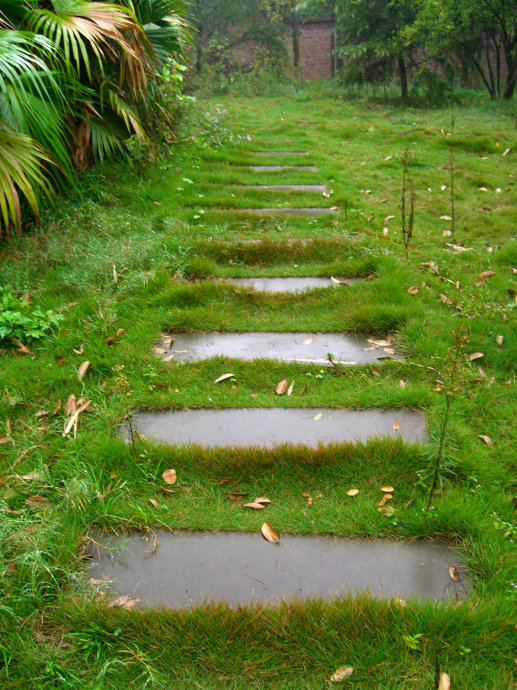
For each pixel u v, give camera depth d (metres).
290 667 1.80
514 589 2.02
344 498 2.43
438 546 2.21
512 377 3.29
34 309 3.78
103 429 2.77
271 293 4.06
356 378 3.20
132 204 5.53
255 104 14.83
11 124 4.23
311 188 6.69
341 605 1.92
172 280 4.21
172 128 7.89
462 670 1.79
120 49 5.67
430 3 12.17
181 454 2.58
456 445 2.68
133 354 3.33
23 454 2.61
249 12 18.70
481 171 7.74
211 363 3.30
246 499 2.42
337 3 14.88
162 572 2.10
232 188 6.44
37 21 4.80
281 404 2.98
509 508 2.39
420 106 14.18
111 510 2.33
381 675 1.78
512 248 4.98
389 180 7.19
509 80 13.42
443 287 4.25
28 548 2.08
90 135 5.51
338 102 14.82
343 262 4.57
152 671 1.78
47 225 4.77
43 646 1.84
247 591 2.03
